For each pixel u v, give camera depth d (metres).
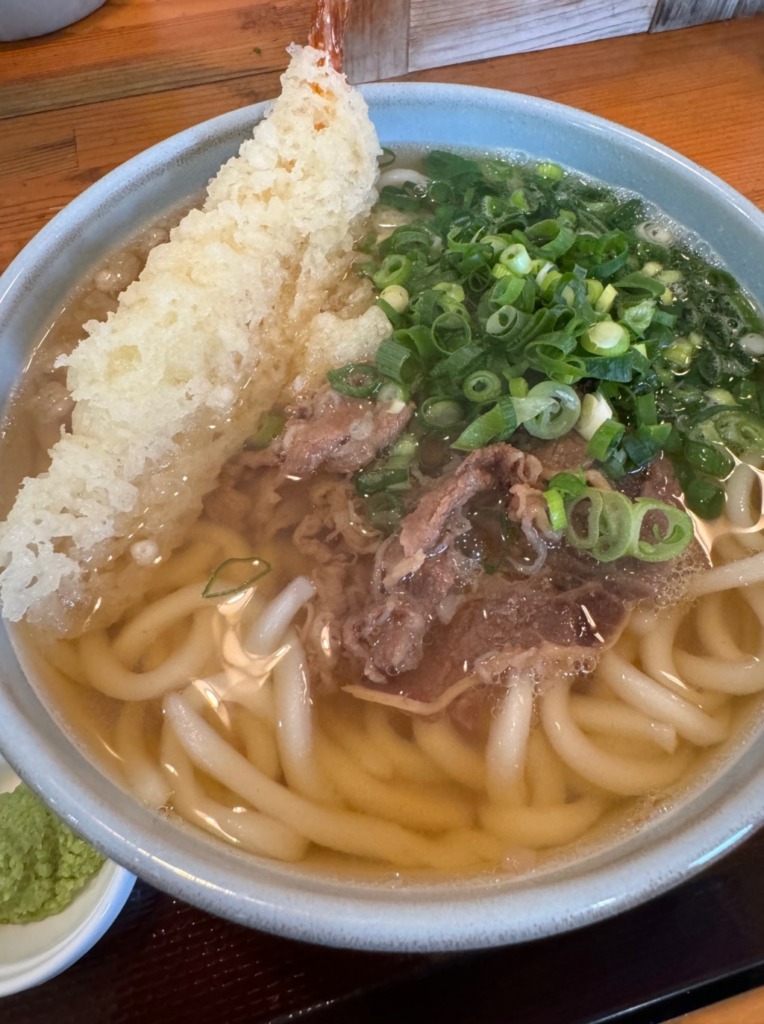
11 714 0.17
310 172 0.27
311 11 0.37
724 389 0.25
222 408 0.25
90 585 0.23
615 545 0.22
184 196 0.29
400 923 0.15
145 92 0.35
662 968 0.19
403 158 0.31
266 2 0.38
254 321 0.26
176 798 0.19
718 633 0.22
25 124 0.33
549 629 0.21
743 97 0.35
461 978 0.19
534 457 0.23
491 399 0.24
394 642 0.21
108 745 0.20
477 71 0.36
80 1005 0.19
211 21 0.37
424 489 0.23
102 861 0.21
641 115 0.34
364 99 0.29
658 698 0.21
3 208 0.31
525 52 0.37
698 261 0.28
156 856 0.16
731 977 0.19
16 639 0.20
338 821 0.20
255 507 0.24
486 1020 0.19
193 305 0.25
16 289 0.24
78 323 0.26
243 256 0.26
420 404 0.25
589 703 0.21
